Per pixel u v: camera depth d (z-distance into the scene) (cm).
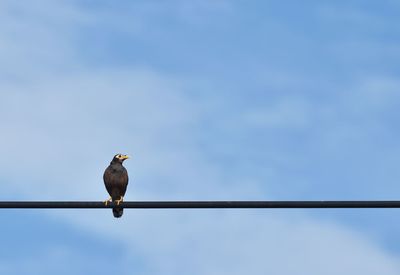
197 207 1426
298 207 1415
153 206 1439
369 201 1412
